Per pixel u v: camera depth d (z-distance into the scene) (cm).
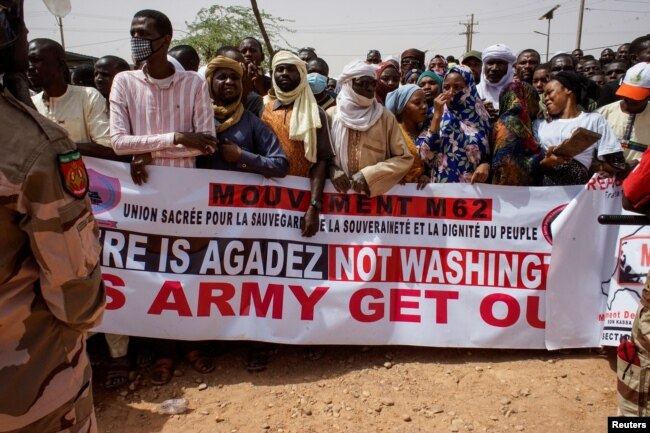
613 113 458
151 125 339
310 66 577
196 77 341
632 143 441
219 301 365
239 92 361
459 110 395
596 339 385
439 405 324
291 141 377
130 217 357
